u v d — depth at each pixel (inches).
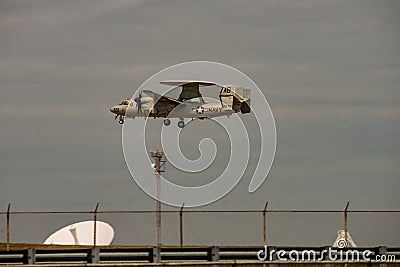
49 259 4281.5
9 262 4237.2
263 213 5359.3
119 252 4357.8
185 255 4414.4
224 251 4503.0
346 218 5364.2
